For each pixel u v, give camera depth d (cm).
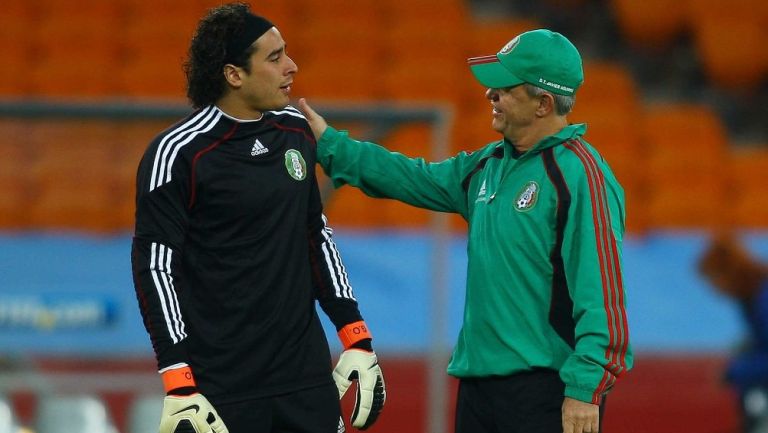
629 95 3575
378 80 3484
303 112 1216
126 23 3725
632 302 2559
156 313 1033
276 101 1085
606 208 1062
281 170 1092
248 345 1081
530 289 1085
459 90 3497
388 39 3681
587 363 1032
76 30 3653
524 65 1095
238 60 1066
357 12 3788
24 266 1952
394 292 2323
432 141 1934
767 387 2144
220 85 1079
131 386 1939
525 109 1104
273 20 3728
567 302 1082
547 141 1095
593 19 4003
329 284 1160
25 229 1997
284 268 1094
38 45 3616
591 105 3541
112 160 2016
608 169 1116
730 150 3641
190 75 1090
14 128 1995
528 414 1094
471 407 1142
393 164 1201
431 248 2038
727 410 2364
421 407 2236
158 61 3556
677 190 3212
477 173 1167
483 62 1117
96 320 1948
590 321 1038
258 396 1091
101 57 3584
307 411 1112
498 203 1109
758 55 3759
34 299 1947
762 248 2588
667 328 2525
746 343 2198
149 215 1044
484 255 1110
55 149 2008
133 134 2020
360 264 2338
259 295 1080
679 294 2566
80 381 1927
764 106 3769
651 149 3391
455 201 1195
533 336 1086
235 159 1069
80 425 1912
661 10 3869
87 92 3447
